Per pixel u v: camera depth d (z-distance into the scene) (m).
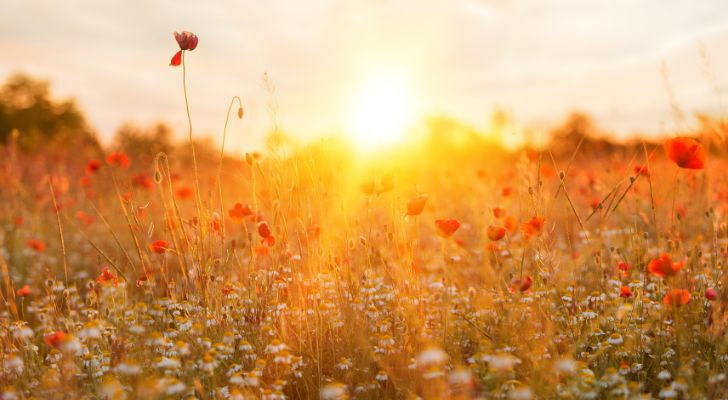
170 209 2.14
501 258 2.20
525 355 1.74
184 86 1.92
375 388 1.73
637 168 2.29
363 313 1.93
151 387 1.57
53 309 1.95
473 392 1.66
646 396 1.58
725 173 2.47
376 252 2.04
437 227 1.87
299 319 1.89
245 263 2.25
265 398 1.64
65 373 1.68
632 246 2.10
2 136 19.56
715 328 1.73
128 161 2.37
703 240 2.30
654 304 1.89
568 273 2.06
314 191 2.08
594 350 1.81
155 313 1.93
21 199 3.39
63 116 20.94
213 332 1.86
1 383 1.72
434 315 1.96
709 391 1.59
